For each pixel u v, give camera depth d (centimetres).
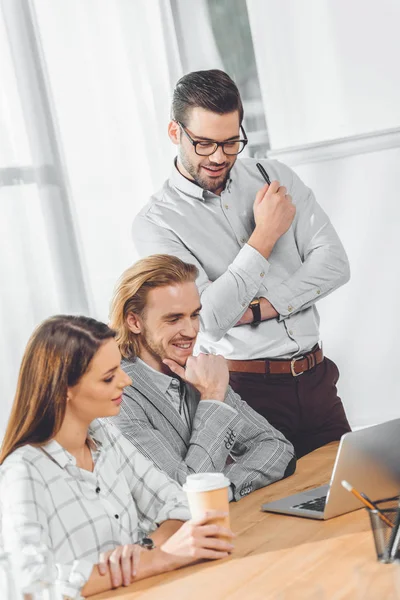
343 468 200
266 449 254
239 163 340
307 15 467
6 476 191
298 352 328
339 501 205
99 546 197
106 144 436
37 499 188
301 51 471
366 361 464
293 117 477
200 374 250
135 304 250
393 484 212
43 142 405
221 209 331
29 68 404
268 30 475
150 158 451
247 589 168
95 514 199
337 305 466
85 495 200
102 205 432
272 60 477
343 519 205
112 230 434
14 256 391
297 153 469
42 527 187
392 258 457
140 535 217
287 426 328
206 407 247
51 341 195
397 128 447
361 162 457
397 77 454
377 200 456
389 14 451
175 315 249
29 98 404
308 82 472
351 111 465
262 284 329
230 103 306
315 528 201
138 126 449
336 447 286
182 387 259
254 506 228
